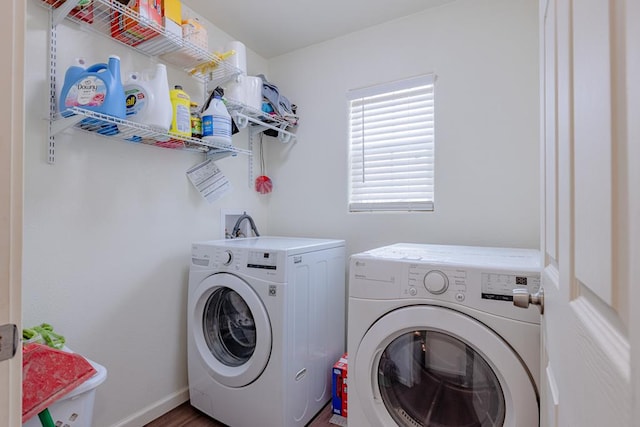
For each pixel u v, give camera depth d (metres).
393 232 2.05
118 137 1.55
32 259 1.28
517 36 1.72
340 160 2.23
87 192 1.46
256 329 1.50
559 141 0.57
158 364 1.74
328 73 2.28
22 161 0.55
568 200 0.50
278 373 1.45
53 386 0.94
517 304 0.83
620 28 0.30
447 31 1.89
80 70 1.29
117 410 1.55
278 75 2.51
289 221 2.44
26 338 1.07
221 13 1.97
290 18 2.03
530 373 0.94
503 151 1.75
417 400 1.16
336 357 1.90
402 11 1.96
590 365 0.38
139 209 1.67
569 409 0.49
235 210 2.25
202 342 1.72
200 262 1.72
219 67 1.85
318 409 1.72
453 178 1.87
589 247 0.39
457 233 1.86
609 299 0.32
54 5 1.31
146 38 1.53
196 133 1.68
